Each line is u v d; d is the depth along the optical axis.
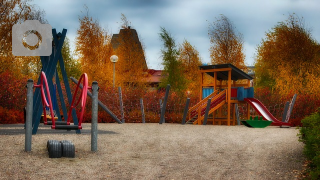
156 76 54.28
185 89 39.38
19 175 6.18
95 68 42.12
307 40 37.41
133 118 21.62
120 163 7.49
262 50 42.50
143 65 46.75
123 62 45.06
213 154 8.75
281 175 6.45
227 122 23.38
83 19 42.75
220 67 22.70
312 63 37.09
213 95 22.69
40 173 6.39
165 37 38.72
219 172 6.75
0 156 7.65
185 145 10.30
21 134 11.34
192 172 6.76
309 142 7.12
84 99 9.21
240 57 43.81
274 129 17.34
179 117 22.62
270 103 24.91
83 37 42.81
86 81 9.31
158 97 23.39
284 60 38.00
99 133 12.84
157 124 19.92
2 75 20.73
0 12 24.75
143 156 8.38
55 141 8.12
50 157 7.71
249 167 7.17
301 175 6.41
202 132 14.70
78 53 43.41
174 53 39.03
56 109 14.77
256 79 46.75
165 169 7.00
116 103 22.31
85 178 6.17
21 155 7.83
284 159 7.94
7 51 25.22
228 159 8.07
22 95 20.95
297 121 21.70
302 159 7.88
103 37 43.59
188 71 51.34
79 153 8.45
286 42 37.81
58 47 12.17
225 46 43.75
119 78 41.53
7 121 17.62
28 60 27.33
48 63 12.13
